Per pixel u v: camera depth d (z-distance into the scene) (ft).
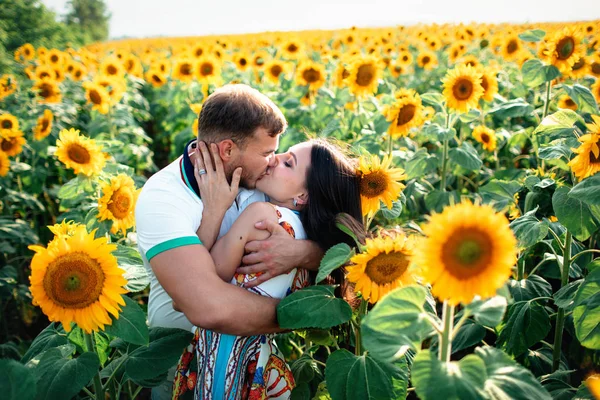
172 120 29.63
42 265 6.61
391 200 8.59
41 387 6.75
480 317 5.30
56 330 8.43
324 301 7.02
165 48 109.40
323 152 8.29
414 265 5.65
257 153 8.03
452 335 5.53
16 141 17.26
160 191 8.01
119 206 10.34
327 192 8.13
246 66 34.12
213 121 7.88
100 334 8.09
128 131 24.32
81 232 6.86
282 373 8.07
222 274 7.73
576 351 11.88
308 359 9.36
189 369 8.18
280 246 7.65
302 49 32.83
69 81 38.55
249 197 8.70
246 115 7.77
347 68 17.83
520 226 9.10
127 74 40.93
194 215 8.04
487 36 47.52
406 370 6.83
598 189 7.29
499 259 4.81
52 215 20.11
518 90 21.40
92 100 22.17
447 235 4.86
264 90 28.96
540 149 10.17
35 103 25.73
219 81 27.32
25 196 17.53
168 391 9.37
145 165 23.07
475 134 17.75
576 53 14.87
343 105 20.72
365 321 5.33
